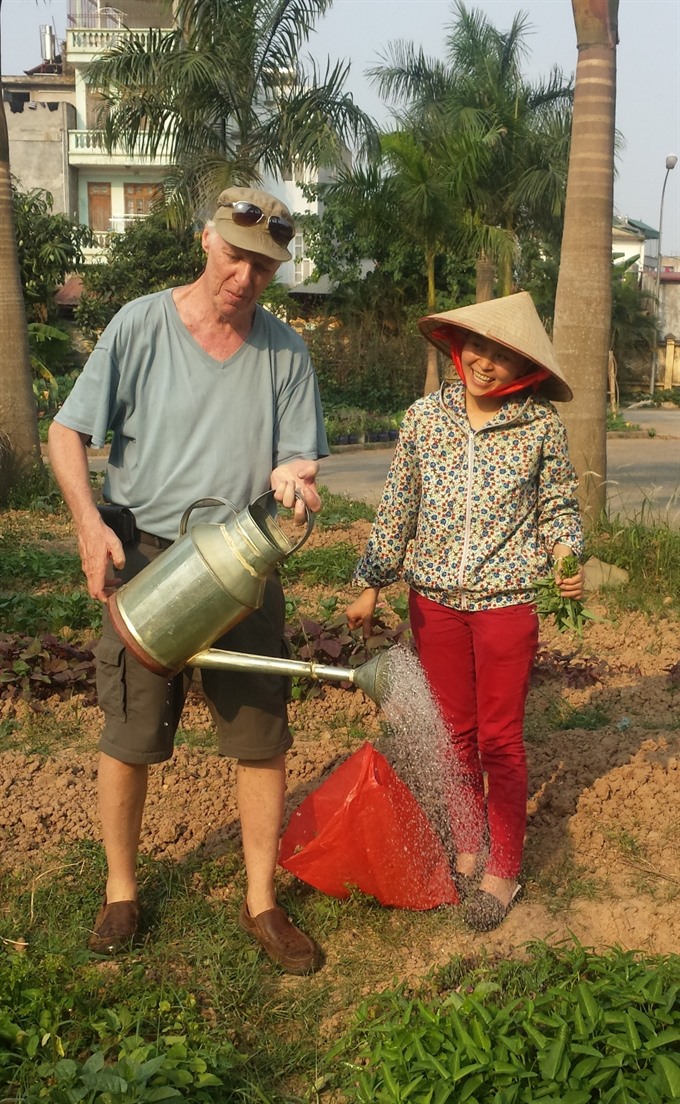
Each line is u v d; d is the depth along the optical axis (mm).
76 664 5766
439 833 3746
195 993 3094
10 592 7789
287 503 2949
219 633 2986
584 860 3857
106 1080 2457
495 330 3242
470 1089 2496
